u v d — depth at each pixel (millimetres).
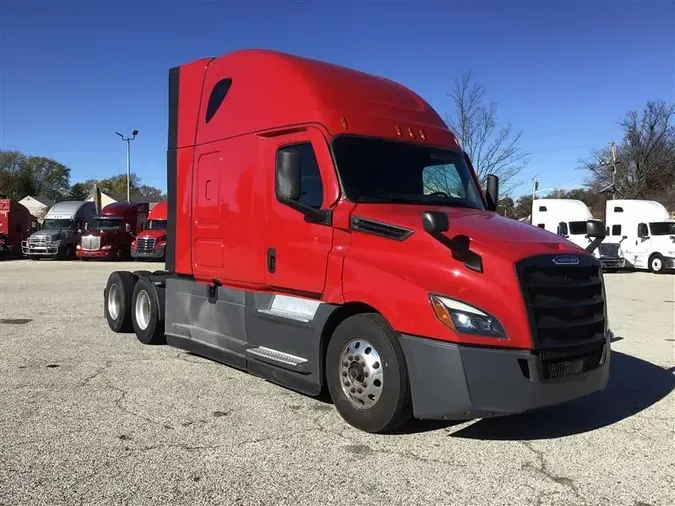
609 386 6367
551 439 4711
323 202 5152
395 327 4445
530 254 4332
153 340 7895
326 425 4887
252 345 5891
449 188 5789
